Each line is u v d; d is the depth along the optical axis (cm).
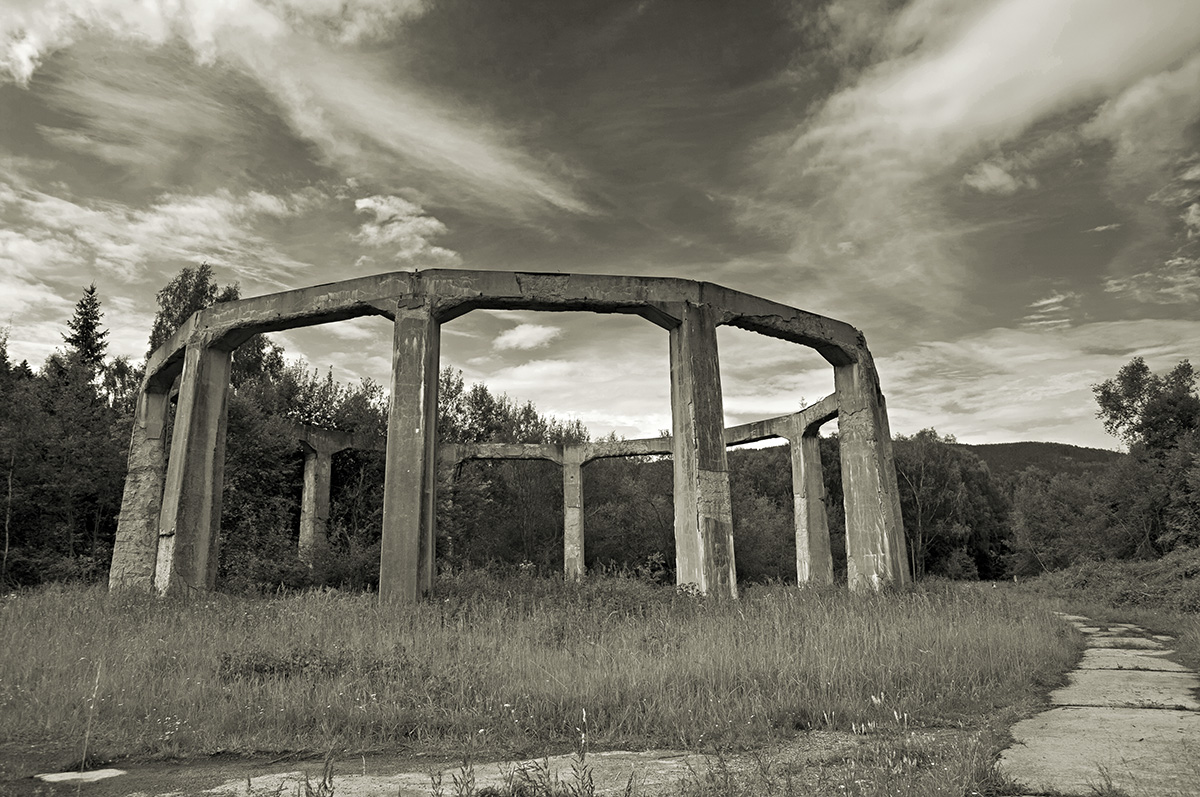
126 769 504
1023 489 4812
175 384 1906
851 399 1814
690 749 535
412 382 1424
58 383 2375
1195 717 627
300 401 2898
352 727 594
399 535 1345
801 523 2567
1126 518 3700
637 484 3800
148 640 866
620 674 693
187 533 1498
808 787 414
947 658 807
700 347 1542
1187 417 3644
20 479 2030
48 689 658
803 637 871
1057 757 484
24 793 450
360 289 1499
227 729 589
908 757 455
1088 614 1778
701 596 1317
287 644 850
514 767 493
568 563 2805
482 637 899
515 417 3875
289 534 2356
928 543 4488
